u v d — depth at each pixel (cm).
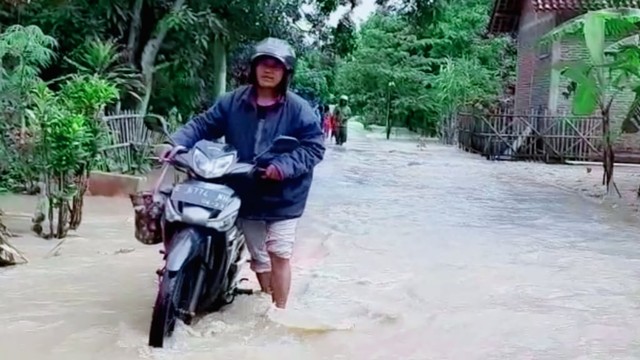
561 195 1229
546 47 2194
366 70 3791
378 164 1845
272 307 451
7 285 518
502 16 2697
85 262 598
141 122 1257
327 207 1007
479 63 3600
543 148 2103
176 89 1575
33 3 1288
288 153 418
